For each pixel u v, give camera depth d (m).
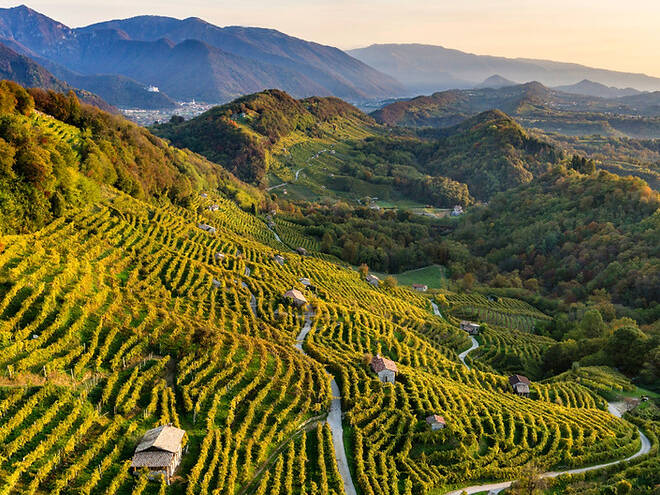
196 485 57.22
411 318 153.25
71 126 155.62
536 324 177.75
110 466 55.56
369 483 66.62
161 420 63.91
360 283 176.25
